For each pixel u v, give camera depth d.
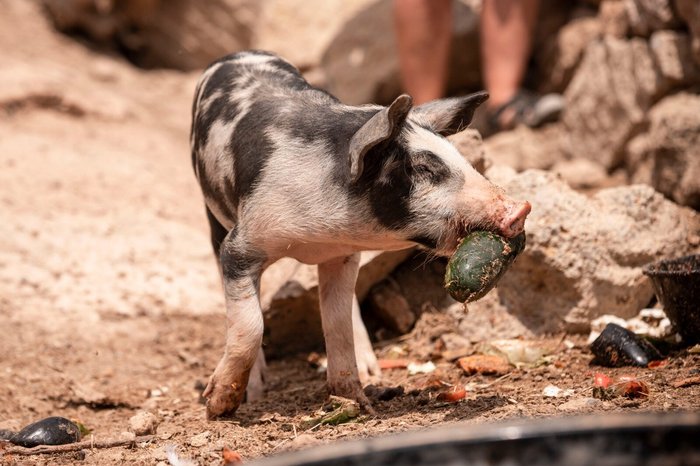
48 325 10.70
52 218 12.88
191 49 21.81
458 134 9.45
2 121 16.19
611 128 13.77
